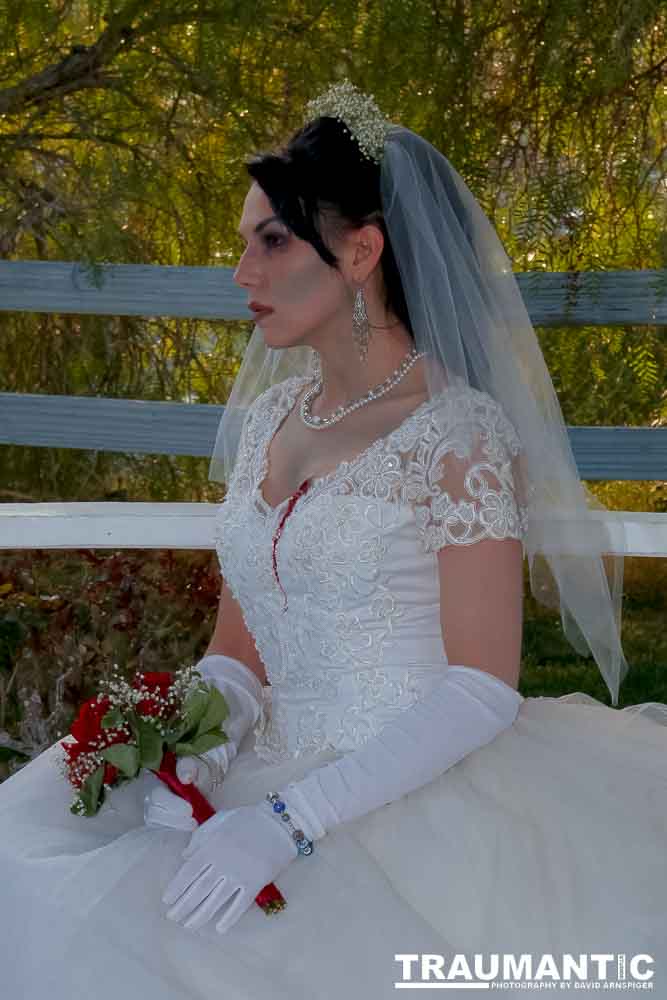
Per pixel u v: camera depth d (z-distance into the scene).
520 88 3.28
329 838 1.62
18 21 3.83
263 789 1.76
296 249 1.83
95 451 4.29
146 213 4.05
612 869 1.61
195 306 3.79
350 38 3.42
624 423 3.43
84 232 3.85
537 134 3.29
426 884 1.59
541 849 1.62
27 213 4.02
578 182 3.21
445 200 1.89
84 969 1.47
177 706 1.76
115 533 2.80
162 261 4.14
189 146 3.93
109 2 3.65
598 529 1.96
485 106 3.31
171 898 1.53
